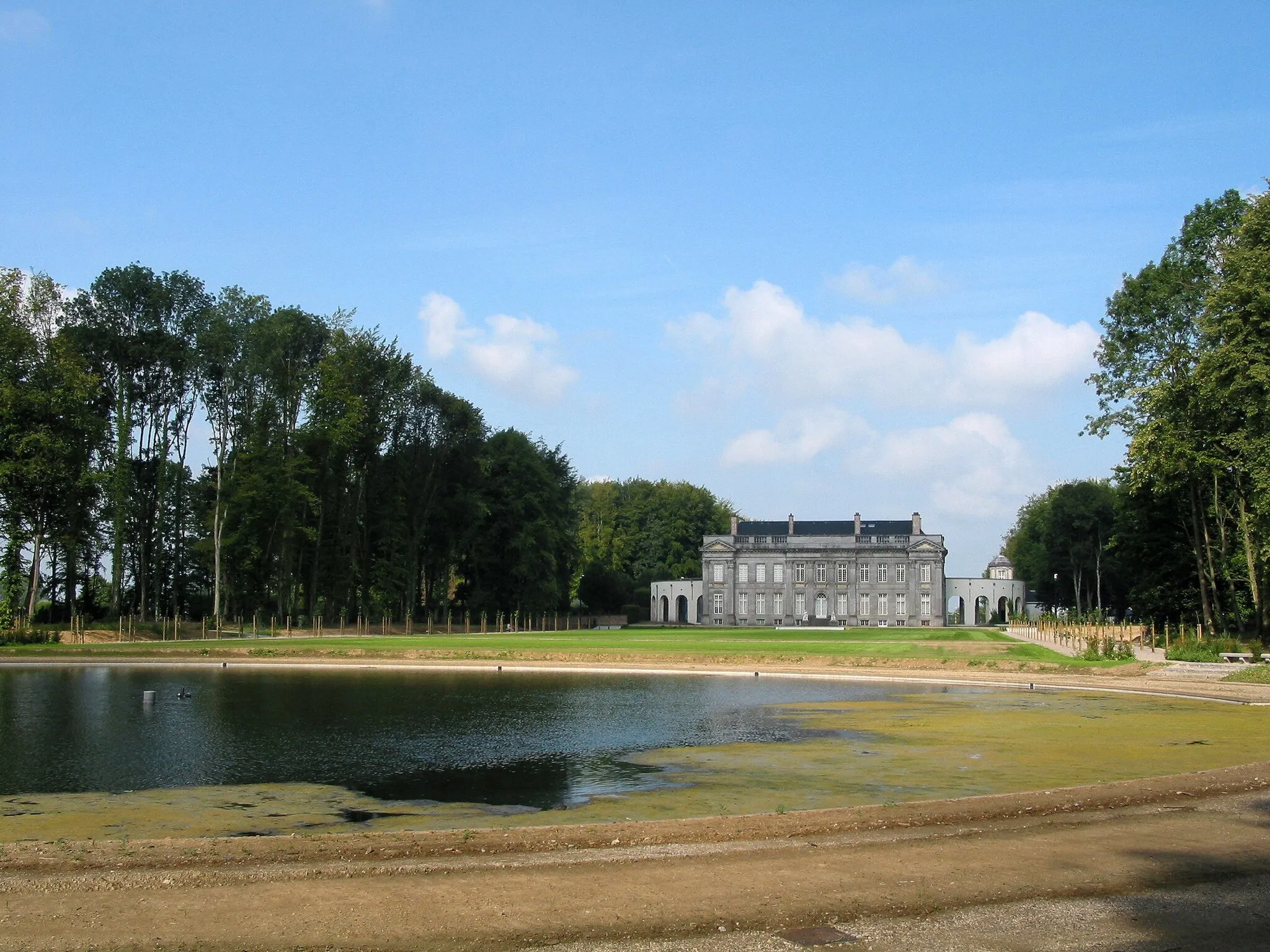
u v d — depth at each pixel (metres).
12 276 76.50
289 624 90.94
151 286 86.94
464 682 52.03
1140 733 31.48
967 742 29.80
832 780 23.62
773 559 164.50
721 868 14.77
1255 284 48.91
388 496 104.81
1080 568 142.75
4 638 72.50
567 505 135.25
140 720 35.84
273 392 89.75
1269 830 16.89
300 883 14.10
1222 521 62.19
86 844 16.25
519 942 11.93
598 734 32.22
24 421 74.69
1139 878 14.20
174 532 92.56
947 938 12.00
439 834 16.80
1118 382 63.47
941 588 160.62
